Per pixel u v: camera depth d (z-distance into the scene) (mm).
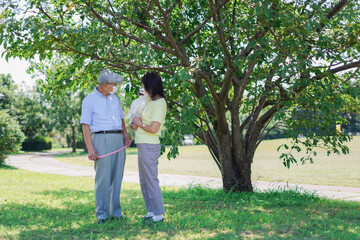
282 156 6770
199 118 7707
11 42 5566
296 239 3939
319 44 5828
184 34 7969
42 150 66875
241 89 7539
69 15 6438
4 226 4727
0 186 10820
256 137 8062
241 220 4969
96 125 4805
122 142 4969
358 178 12844
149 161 4754
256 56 5867
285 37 6117
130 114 4812
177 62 7609
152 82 4758
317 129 7324
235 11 6887
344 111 7664
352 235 4039
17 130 25438
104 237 4121
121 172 4996
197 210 5934
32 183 12039
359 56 6898
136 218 5148
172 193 8422
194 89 7672
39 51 5566
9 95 49844
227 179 8008
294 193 7633
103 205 4824
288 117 7090
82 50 6129
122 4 6918
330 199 7430
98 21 6242
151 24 7465
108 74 4848
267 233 4258
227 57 6273
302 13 6391
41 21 5359
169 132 6664
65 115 48438
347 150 7230
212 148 8406
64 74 6613
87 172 18359
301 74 6445
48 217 5371
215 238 3916
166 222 4773
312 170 16016
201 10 7535
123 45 6488
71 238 4090
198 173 16406
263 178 13383
